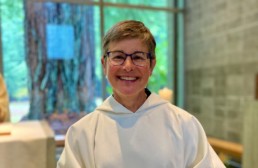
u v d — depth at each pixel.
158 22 3.93
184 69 4.02
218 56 3.26
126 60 0.90
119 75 0.93
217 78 3.29
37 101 3.39
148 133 0.96
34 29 3.35
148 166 0.92
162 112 1.01
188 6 3.87
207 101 3.51
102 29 3.59
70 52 3.52
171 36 4.04
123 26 0.91
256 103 2.25
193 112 3.84
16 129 1.86
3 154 1.53
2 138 1.59
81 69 3.58
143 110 1.00
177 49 4.06
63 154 0.99
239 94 2.93
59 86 3.49
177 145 0.95
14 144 1.56
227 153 2.79
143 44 0.91
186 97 4.01
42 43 3.39
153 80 3.95
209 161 0.94
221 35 3.19
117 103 1.01
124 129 0.97
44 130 1.83
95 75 3.64
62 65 3.49
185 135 0.97
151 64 0.96
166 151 0.93
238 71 2.94
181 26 4.01
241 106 2.90
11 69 3.26
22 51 3.31
